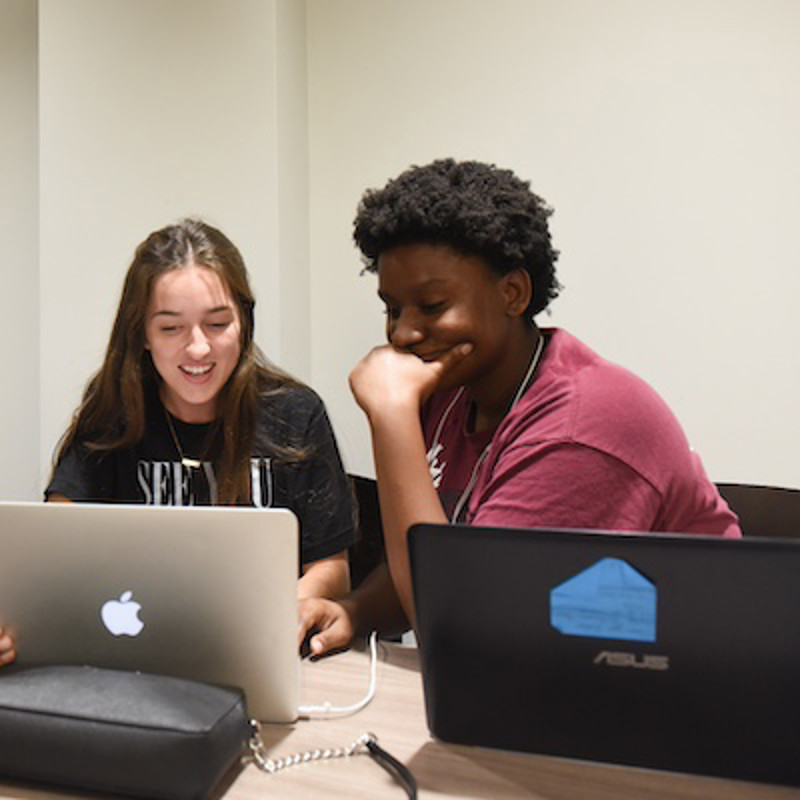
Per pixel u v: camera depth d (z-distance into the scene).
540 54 2.29
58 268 2.57
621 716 0.73
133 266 1.53
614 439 0.97
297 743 0.87
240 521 0.86
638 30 2.19
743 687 0.68
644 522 0.98
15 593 0.95
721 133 2.12
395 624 1.29
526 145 2.32
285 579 0.87
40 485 2.64
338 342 2.57
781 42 2.06
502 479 1.02
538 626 0.73
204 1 2.41
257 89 2.37
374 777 0.80
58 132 2.56
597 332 2.27
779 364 2.09
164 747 0.74
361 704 0.97
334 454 1.68
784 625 0.66
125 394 1.57
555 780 0.78
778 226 2.08
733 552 0.66
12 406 2.97
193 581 0.89
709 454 2.17
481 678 0.76
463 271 1.02
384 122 2.49
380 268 1.08
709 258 2.15
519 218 1.04
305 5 2.56
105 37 2.51
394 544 1.00
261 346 2.40
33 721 0.76
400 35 2.46
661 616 0.69
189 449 1.61
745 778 0.70
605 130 2.23
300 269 2.52
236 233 2.40
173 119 2.45
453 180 1.06
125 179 2.50
